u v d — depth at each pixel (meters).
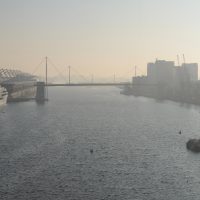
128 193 115.31
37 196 113.12
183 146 177.88
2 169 138.75
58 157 156.25
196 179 127.69
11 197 112.38
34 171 136.50
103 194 114.56
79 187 120.38
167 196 113.06
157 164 145.50
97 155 159.75
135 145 180.38
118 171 136.62
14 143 183.12
